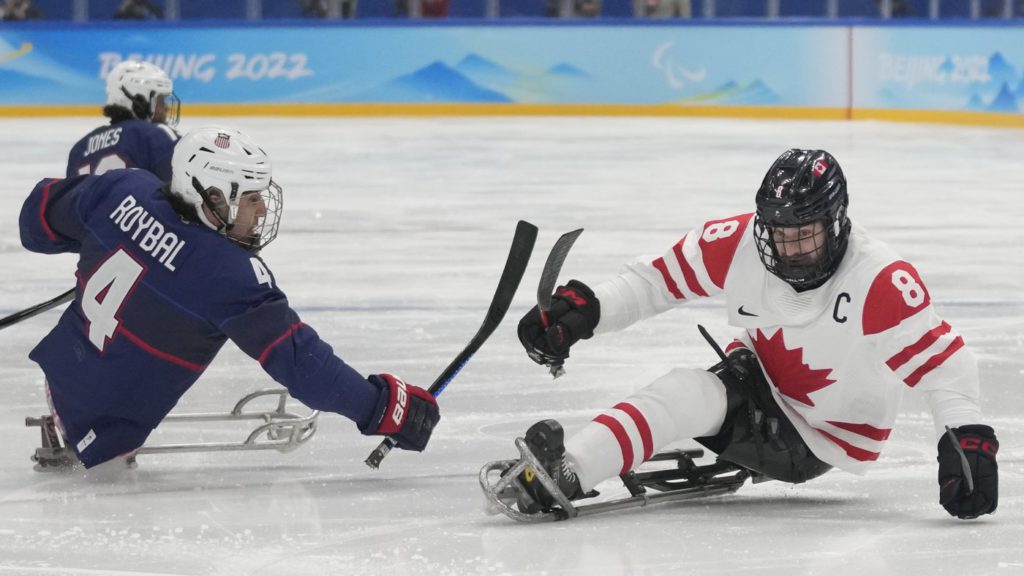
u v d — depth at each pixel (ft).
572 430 45.88
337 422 46.85
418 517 35.88
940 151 155.94
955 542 33.37
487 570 31.30
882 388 35.22
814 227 33.06
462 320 65.62
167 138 56.70
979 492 33.55
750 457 36.06
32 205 39.88
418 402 37.99
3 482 39.32
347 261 84.38
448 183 126.72
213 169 36.11
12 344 59.77
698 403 35.35
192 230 36.65
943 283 76.84
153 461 41.70
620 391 51.57
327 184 125.49
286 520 35.65
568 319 36.04
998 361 56.75
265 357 36.32
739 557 32.19
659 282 37.09
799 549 32.86
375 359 57.26
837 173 33.22
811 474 36.52
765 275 35.04
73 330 38.55
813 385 35.24
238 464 41.50
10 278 77.61
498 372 54.60
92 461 38.65
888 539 33.71
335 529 34.76
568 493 34.86
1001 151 155.43
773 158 149.07
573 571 31.19
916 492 38.63
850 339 34.17
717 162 145.28
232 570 31.50
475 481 39.70
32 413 48.08
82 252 38.50
